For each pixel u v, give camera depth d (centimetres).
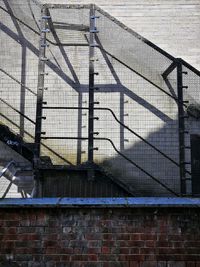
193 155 550
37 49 713
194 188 538
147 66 662
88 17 671
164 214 348
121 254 339
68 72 706
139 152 678
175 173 670
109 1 721
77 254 339
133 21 716
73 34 707
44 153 674
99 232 344
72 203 346
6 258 337
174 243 341
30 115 692
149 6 720
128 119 691
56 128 686
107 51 678
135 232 344
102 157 675
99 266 337
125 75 701
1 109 692
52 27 705
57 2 716
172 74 648
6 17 712
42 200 356
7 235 342
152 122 690
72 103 697
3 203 345
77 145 680
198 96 638
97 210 348
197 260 338
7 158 677
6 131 566
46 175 539
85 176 541
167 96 693
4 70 706
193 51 709
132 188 605
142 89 698
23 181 675
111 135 683
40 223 345
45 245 340
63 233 343
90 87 561
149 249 340
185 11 718
